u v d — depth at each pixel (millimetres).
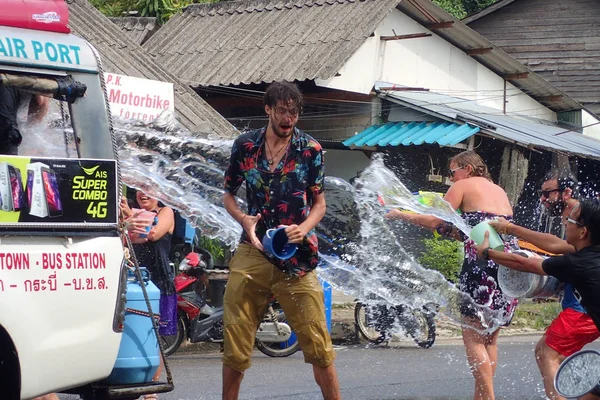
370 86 16094
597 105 23609
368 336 10906
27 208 4566
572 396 4938
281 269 5520
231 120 16328
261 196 5582
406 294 10297
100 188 4867
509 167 16344
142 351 5367
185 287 9531
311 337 5594
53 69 4891
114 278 4895
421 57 17359
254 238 5453
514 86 19484
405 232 11352
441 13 16531
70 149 5086
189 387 8000
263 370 9070
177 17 18203
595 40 23688
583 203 5418
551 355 6277
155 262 7379
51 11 4992
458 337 11727
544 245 5969
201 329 9602
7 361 4539
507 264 5941
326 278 9844
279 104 5359
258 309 5688
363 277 10109
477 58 18406
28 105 5062
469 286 6617
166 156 8195
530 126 18094
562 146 16328
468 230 6703
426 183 15859
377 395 7730
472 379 8562
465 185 6812
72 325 4699
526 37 24281
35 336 4531
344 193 11188
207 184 8344
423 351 10469
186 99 12570
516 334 12203
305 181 5555
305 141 5555
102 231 4879
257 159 5551
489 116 17453
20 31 4852
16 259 4488
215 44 16578
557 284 6293
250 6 17766
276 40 16109
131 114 10984
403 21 16922
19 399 4492
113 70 12117
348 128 16203
